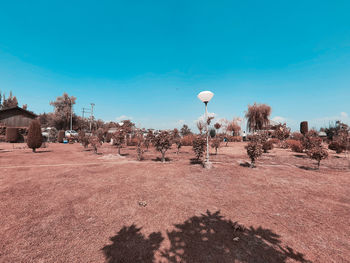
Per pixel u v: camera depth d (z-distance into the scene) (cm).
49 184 563
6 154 1361
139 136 1797
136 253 243
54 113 4619
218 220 338
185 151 1702
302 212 370
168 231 300
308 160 1114
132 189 518
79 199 441
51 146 2238
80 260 230
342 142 1526
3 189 511
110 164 934
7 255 239
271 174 702
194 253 243
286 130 2023
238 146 2016
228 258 232
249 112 2880
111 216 354
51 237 282
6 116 2797
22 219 339
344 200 435
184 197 457
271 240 273
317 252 244
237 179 629
